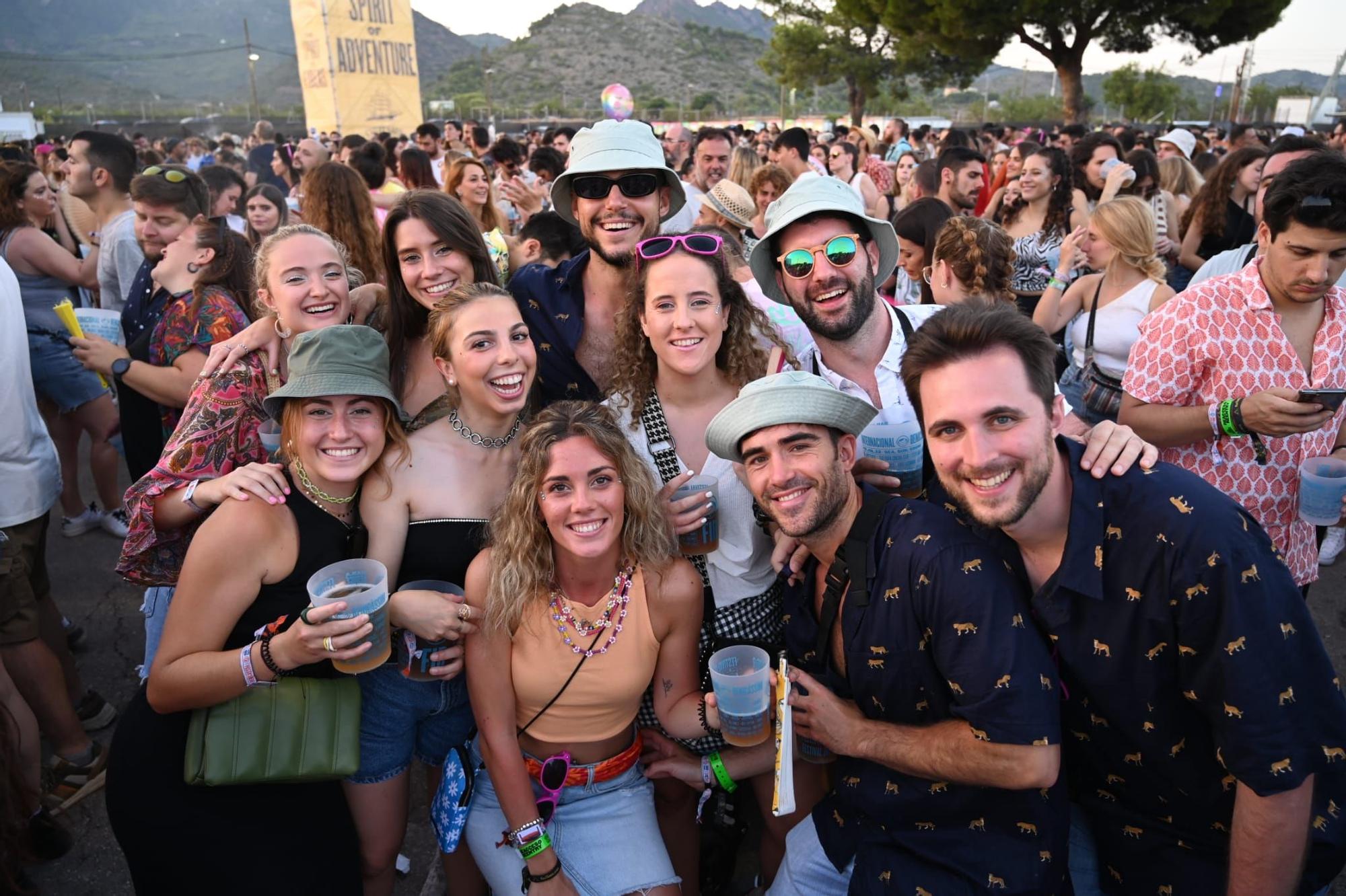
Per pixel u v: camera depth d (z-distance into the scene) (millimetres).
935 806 1869
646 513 2072
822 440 1879
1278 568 1565
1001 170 7375
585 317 2951
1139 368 2494
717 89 180875
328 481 2072
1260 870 1618
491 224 5977
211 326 2979
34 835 2686
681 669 2217
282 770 1945
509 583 2025
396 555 2178
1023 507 1624
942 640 1754
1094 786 1937
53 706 2922
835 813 2076
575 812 2205
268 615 2012
